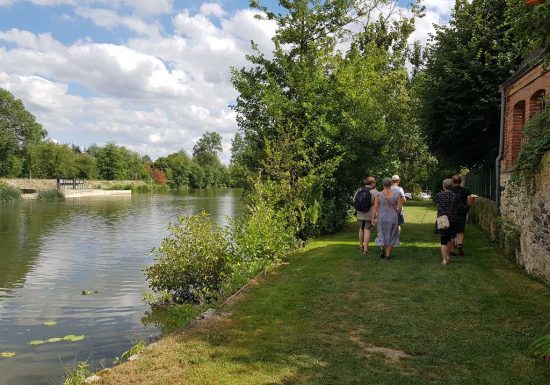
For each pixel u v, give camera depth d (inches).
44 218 1202.6
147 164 4379.9
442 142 792.3
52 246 720.3
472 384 177.5
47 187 2684.5
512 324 243.9
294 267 401.1
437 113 767.1
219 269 387.9
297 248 497.4
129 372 191.9
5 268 545.6
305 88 591.2
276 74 657.0
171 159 4436.5
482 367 192.5
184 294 393.1
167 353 210.4
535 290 308.5
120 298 410.0
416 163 1405.0
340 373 187.8
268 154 514.9
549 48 244.8
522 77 458.6
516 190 402.6
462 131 749.3
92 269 539.5
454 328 239.1
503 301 284.2
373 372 188.2
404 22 1173.7
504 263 397.4
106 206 1708.9
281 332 237.3
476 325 243.1
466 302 283.6
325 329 240.8
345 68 626.2
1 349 288.5
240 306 284.8
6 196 1979.6
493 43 713.6
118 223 1088.8
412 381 180.1
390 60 1105.4
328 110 589.6
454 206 391.2
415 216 832.3
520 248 385.7
